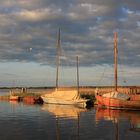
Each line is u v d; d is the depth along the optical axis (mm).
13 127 39031
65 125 40812
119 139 31359
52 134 34062
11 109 66875
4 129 37438
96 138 31875
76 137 32375
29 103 90875
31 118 49000
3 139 31344
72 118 49031
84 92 95438
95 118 49094
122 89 87188
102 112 60469
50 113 57531
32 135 33469
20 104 85875
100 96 71562
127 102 66125
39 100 95750
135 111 63406
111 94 69250
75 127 39031
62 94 83250
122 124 41938
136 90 84750
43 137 32344
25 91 128750
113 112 60562
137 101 65250
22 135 33469
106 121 45188
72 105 78688
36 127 39000
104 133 34719
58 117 50438
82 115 53938
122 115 54281
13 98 109312
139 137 32406
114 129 37531
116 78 76688
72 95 80812
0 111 61750
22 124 41781
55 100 84375
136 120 46500
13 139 31344
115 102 67312
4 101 103875
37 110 64250
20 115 53781
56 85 91562
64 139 31359
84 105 75375
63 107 73750
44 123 42812
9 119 47719
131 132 35438
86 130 36688
